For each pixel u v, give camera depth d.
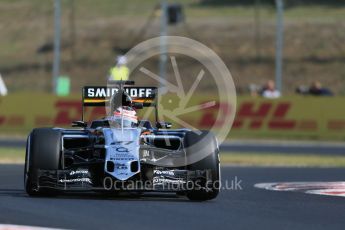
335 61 191.75
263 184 47.69
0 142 95.88
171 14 137.00
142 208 32.59
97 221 28.45
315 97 109.31
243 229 27.56
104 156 35.25
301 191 42.84
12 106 113.38
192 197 36.44
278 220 30.20
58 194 37.38
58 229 26.17
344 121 108.44
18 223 27.42
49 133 36.12
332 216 31.89
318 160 75.12
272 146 97.31
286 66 190.62
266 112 109.75
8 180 47.19
